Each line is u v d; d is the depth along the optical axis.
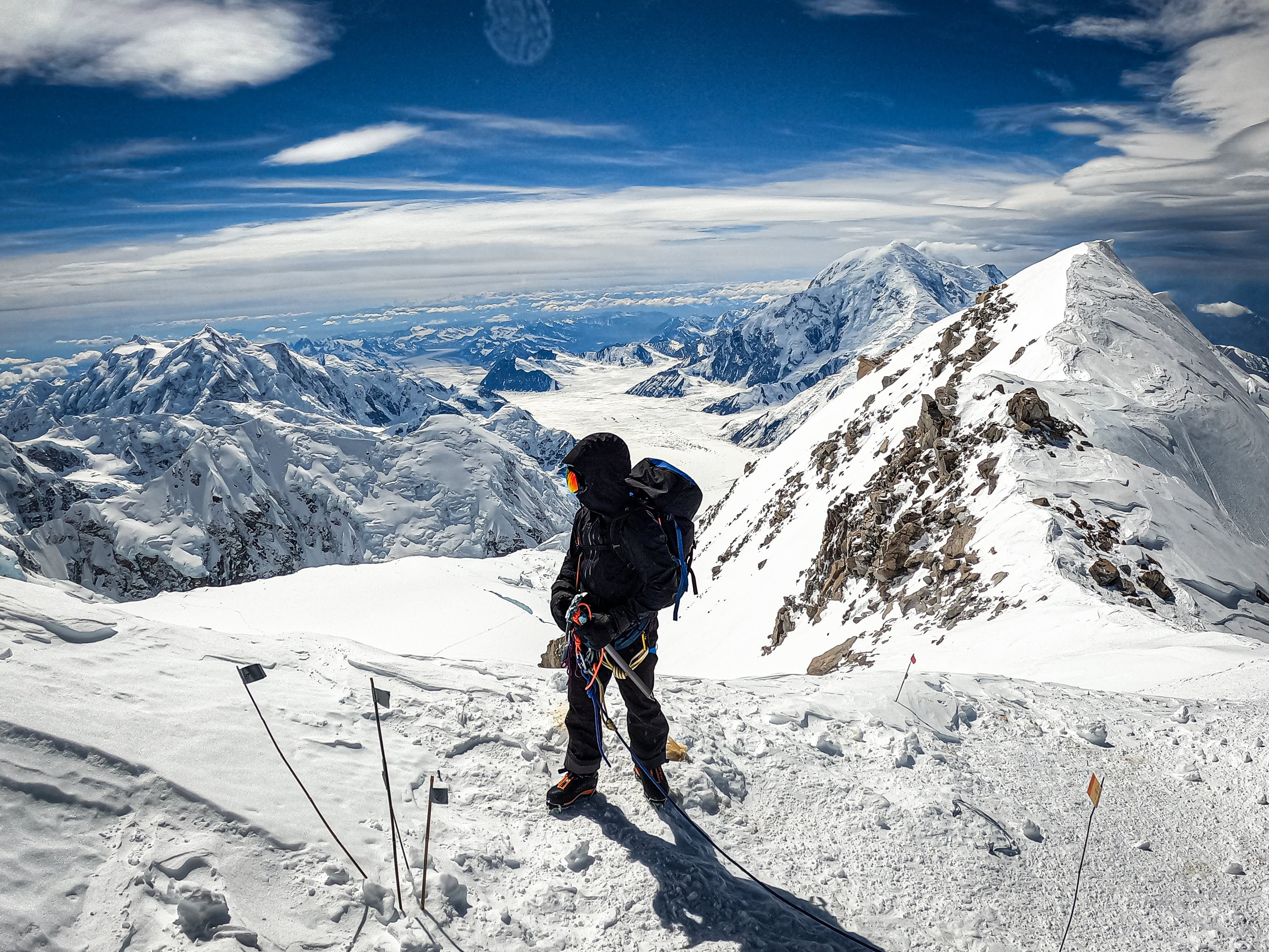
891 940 3.75
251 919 2.89
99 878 2.88
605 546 3.85
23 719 3.27
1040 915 4.15
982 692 6.87
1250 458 37.41
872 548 35.69
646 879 3.68
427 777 4.02
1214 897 4.56
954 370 55.38
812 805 4.64
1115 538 25.83
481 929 3.19
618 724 5.01
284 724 3.98
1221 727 6.46
